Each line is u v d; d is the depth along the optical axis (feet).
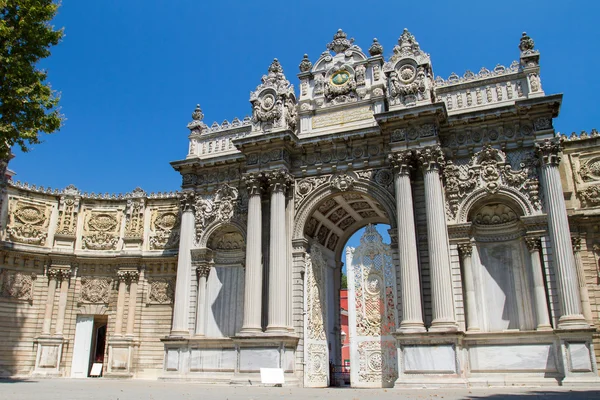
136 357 136.05
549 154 94.99
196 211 123.24
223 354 110.22
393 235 102.58
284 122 113.50
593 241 104.17
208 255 120.06
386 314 110.01
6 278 134.00
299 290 107.86
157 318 138.51
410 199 98.94
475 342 92.63
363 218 130.31
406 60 106.63
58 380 114.73
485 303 98.37
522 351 89.71
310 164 113.50
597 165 107.65
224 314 117.60
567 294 87.20
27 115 88.63
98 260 143.95
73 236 143.33
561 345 85.15
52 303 138.31
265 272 109.81
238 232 120.47
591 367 82.58
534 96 99.19
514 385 87.35
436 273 92.53
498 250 101.30
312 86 121.39
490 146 100.12
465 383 85.20
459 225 98.02
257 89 119.65
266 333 101.86
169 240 142.61
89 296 142.31
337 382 120.06
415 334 89.86
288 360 100.94
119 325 138.31
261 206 112.78
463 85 107.14
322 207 114.62
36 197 142.82
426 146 99.55
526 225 94.58
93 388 82.38
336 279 130.62
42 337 134.51
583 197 106.63
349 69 118.52
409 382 87.25
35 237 139.85
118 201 149.07
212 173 123.95
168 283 140.67
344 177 109.70
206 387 91.35
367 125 111.75
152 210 147.13
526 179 97.04
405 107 103.14
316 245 119.14
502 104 103.04
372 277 113.80
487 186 98.63
